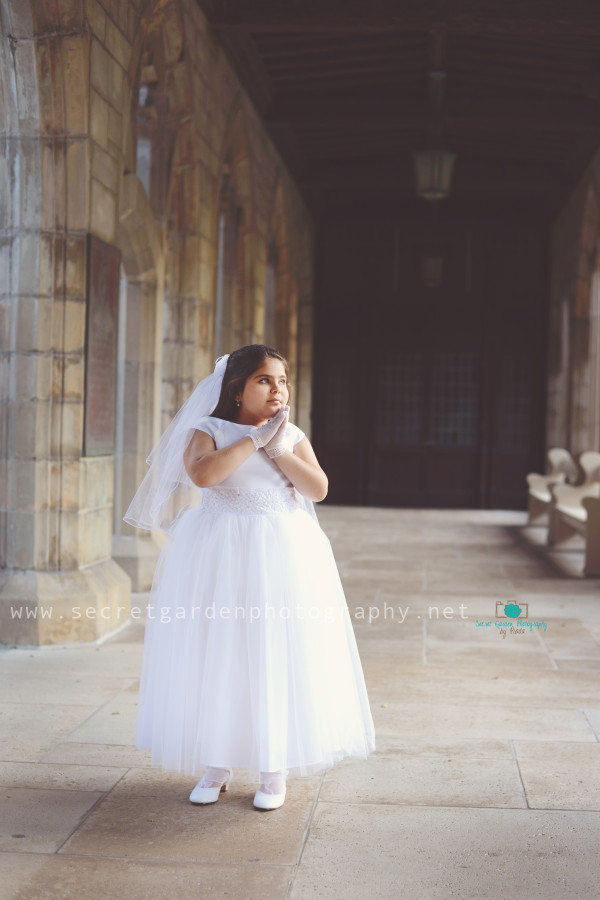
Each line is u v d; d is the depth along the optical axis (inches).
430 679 186.2
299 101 425.4
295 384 580.7
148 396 292.0
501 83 406.3
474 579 314.7
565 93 413.1
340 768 136.2
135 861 106.3
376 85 418.0
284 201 504.1
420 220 623.2
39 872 103.5
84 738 148.8
